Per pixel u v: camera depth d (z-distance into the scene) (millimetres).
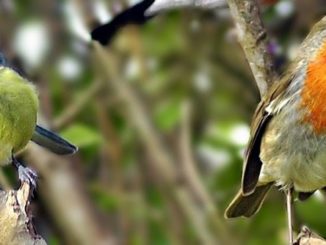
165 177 12539
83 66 12922
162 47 12711
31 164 12250
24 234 7668
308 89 9703
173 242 12680
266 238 12469
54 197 12398
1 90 9812
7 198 7711
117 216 12812
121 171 12781
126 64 12711
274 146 9992
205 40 12812
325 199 11445
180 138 12695
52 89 12742
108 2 12000
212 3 10469
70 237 12508
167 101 12789
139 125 12633
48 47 12656
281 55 11383
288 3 11984
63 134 12203
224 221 12500
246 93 12867
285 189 10117
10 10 12602
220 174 12461
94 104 12922
